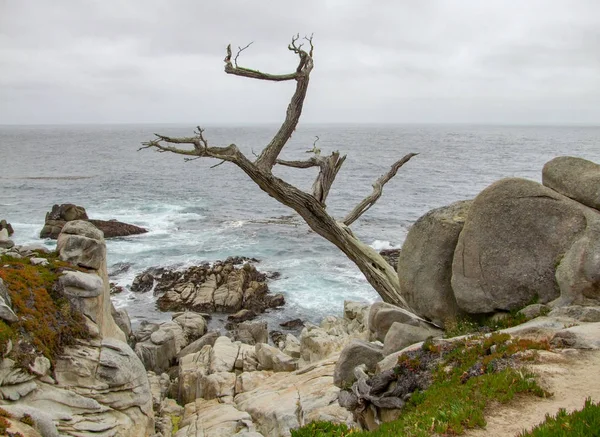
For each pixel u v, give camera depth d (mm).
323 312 38969
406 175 109125
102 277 21375
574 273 11430
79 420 16172
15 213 68875
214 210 74938
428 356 11008
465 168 122000
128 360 18266
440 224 13570
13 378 15359
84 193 87188
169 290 41969
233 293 40562
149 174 116000
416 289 13820
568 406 7945
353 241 18156
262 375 22875
